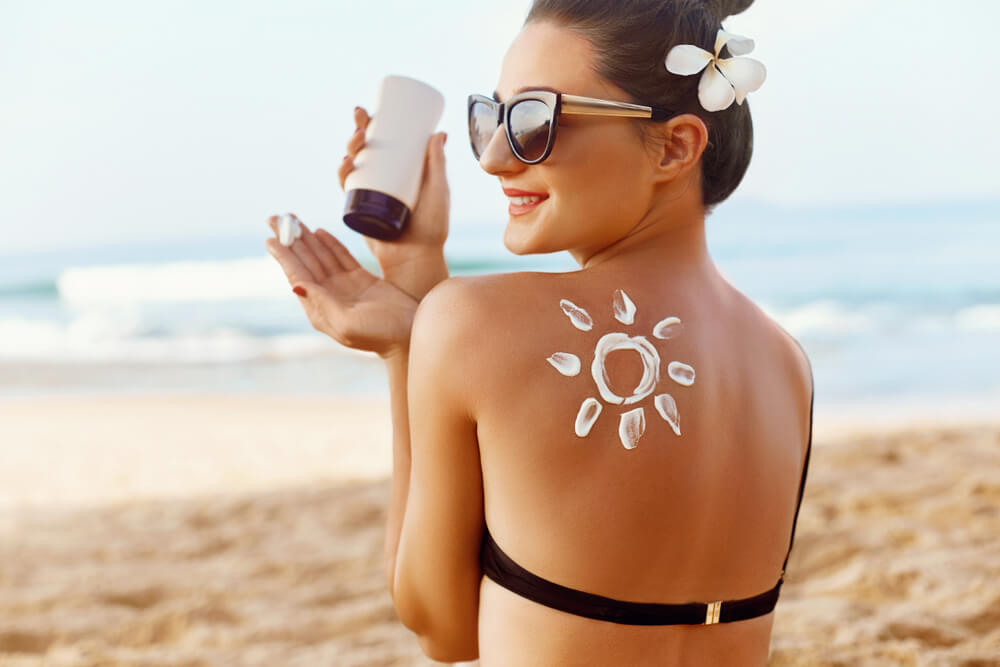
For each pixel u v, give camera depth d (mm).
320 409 10055
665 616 1155
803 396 1348
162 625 3291
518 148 1176
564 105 1154
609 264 1197
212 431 8656
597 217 1184
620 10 1159
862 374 11188
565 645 1133
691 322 1182
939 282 20250
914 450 5402
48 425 9305
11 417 9922
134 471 6758
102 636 3209
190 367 14359
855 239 30375
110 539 4527
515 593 1153
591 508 1104
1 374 14117
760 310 1356
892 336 14281
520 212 1229
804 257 26828
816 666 2484
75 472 6785
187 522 4797
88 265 43969
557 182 1167
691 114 1178
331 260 1455
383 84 1528
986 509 4000
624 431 1104
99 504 5500
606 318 1137
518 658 1153
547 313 1126
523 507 1120
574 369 1104
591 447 1101
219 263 29328
